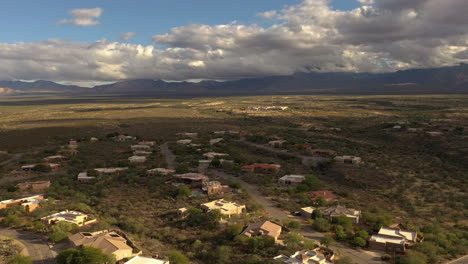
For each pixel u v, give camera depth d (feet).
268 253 173.68
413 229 215.92
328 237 187.93
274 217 234.79
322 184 333.83
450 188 329.31
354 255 179.73
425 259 174.50
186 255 173.27
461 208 275.39
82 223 207.41
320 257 166.40
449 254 185.98
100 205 253.03
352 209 243.19
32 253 165.99
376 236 196.95
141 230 203.92
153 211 241.35
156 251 174.50
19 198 267.80
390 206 280.92
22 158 455.63
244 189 302.25
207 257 172.35
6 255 159.84
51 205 241.14
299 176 345.72
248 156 469.57
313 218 230.89
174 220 222.89
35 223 199.31
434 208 273.75
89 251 155.74
